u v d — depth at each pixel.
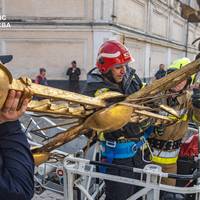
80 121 1.20
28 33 15.82
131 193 2.53
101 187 2.90
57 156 1.71
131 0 18.47
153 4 22.00
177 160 3.22
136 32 19.23
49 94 0.96
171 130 2.88
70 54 15.89
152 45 22.47
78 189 2.39
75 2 15.48
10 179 0.96
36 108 1.00
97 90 2.28
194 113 2.42
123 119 1.17
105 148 2.58
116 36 16.20
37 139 2.89
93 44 15.66
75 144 3.25
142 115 1.37
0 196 0.94
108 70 2.26
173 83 1.21
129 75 2.40
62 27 15.69
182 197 2.58
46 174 3.08
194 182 2.51
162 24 24.56
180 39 29.78
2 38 15.85
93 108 1.16
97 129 1.17
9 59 1.14
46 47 15.93
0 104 0.83
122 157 2.52
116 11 16.12
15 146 1.03
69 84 15.38
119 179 2.17
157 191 2.10
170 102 2.67
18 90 0.86
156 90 1.22
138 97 1.21
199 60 1.16
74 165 2.27
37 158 1.37
